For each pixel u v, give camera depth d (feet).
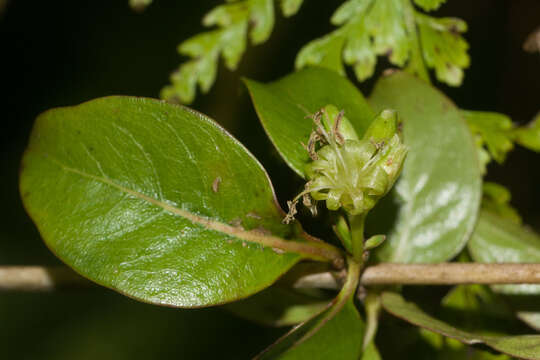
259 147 1.14
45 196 0.92
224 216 0.93
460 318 1.08
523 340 0.92
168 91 1.17
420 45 1.13
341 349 0.91
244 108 1.22
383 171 0.91
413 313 0.97
